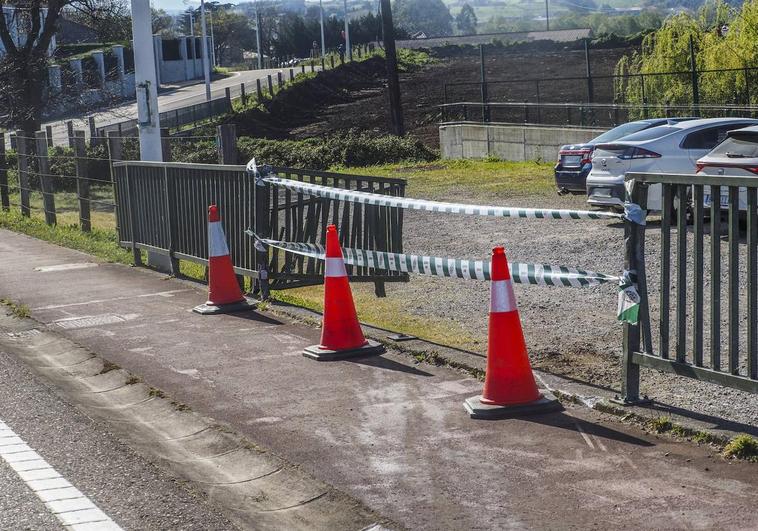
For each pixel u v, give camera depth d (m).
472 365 7.41
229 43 180.25
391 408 6.54
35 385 7.55
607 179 16.22
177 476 5.52
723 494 4.85
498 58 86.88
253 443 5.96
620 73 35.50
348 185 10.28
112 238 16.53
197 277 12.39
